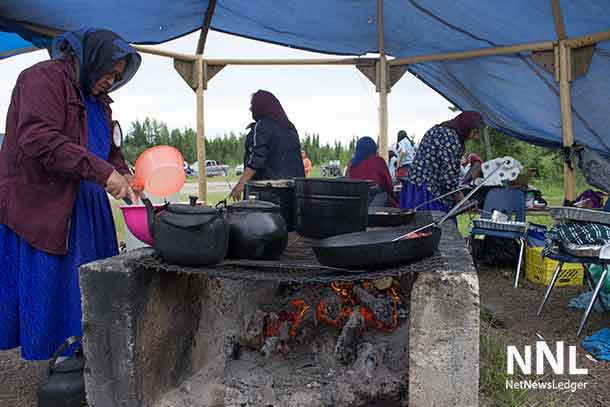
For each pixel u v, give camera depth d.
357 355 2.50
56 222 2.39
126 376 2.08
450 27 5.73
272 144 4.35
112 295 2.05
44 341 2.40
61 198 2.41
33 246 2.38
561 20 5.10
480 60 5.98
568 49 5.28
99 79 2.50
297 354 2.62
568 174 5.34
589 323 3.79
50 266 2.40
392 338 2.68
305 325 2.68
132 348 2.06
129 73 2.62
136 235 2.29
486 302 4.35
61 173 2.33
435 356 1.94
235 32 6.41
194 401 2.29
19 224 2.37
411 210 3.55
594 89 5.40
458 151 4.59
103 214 2.62
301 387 2.37
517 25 5.39
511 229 4.75
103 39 2.44
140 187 2.31
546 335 3.57
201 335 2.57
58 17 5.05
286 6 5.82
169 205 2.08
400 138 8.27
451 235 2.89
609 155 5.90
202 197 6.64
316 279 1.86
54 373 2.37
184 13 5.73
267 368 2.53
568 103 5.36
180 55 6.31
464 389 1.93
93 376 2.12
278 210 2.25
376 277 1.89
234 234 2.13
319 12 5.90
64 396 2.30
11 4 4.67
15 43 5.45
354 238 2.20
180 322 2.40
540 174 15.23
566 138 5.43
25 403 2.65
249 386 2.37
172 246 1.99
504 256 5.54
